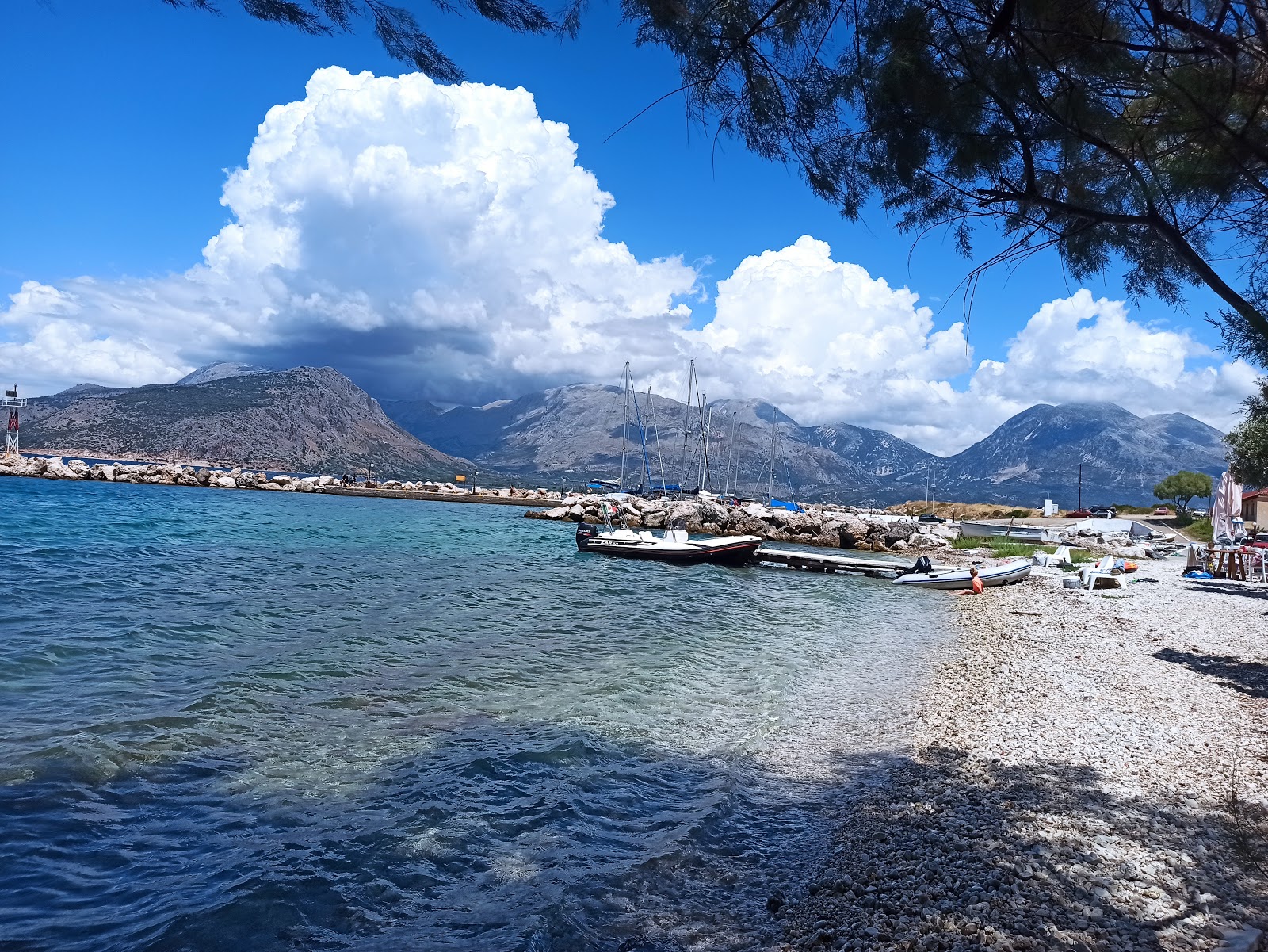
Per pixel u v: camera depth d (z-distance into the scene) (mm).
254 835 6664
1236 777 7867
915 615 23453
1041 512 99938
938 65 4289
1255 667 14133
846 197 4992
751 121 4660
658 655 15672
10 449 157250
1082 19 3830
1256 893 5352
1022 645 17281
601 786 8180
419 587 24984
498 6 3955
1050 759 8758
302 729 9641
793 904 5664
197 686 11430
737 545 39312
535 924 5352
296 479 122562
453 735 9680
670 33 4324
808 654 16547
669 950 5070
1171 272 5152
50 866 5906
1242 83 3740
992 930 4883
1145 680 13109
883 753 9531
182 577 24344
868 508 142375
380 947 5051
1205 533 58406
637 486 147500
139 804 7152
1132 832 6523
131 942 4984
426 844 6637
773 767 9039
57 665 12320
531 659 14641
